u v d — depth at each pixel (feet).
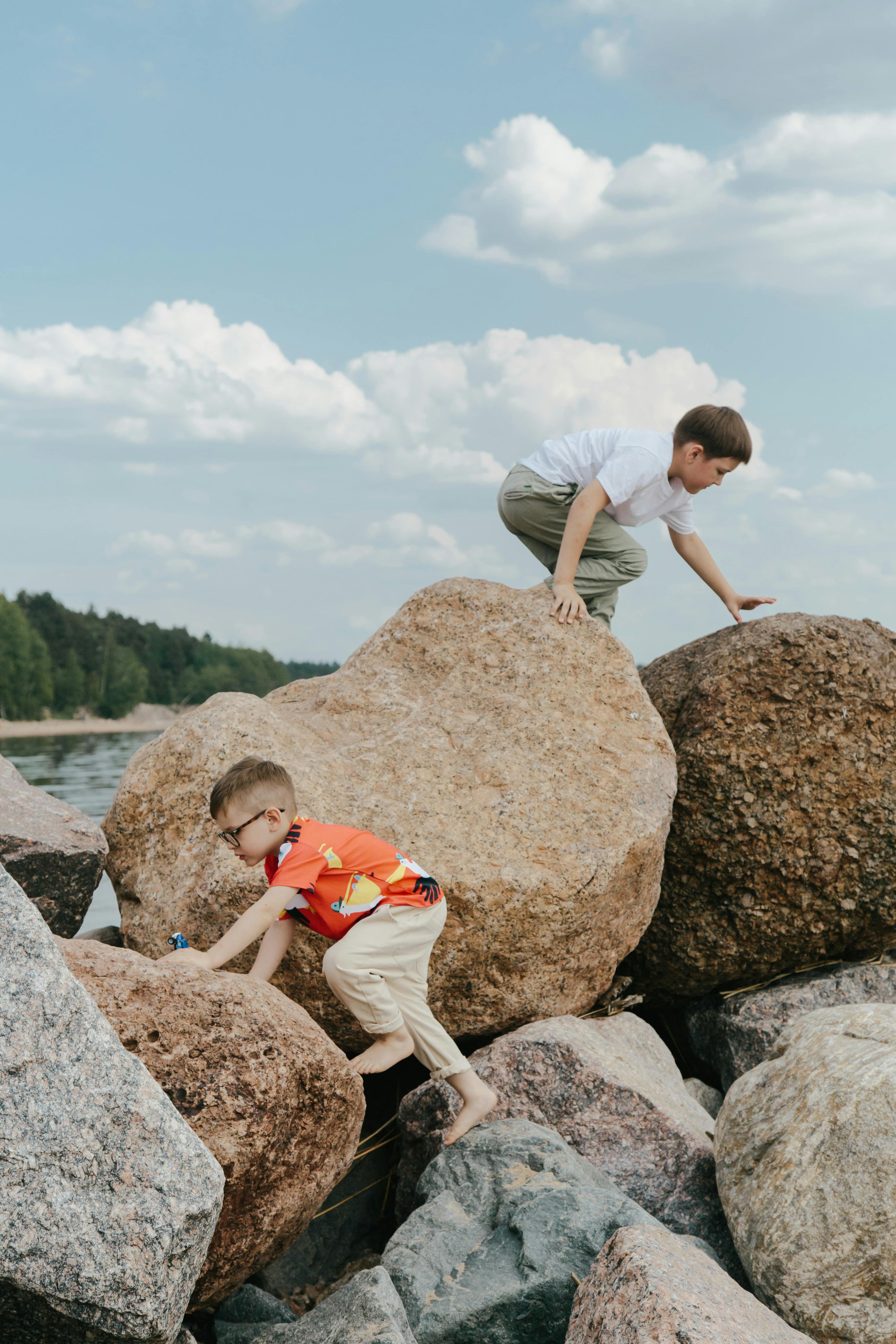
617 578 17.42
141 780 14.55
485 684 15.90
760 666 16.17
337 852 11.07
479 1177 10.80
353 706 16.05
